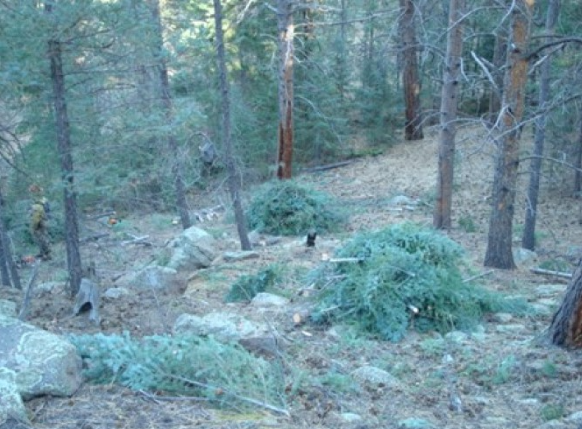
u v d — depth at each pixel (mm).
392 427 5094
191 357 5559
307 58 23328
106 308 9492
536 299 9828
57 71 9125
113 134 9594
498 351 7219
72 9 8383
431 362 7074
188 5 19734
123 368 5688
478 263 12180
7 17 8445
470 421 5379
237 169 18438
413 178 22375
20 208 13938
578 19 14430
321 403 5590
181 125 10086
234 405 5246
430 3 19734
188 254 12945
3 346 5352
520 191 18953
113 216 17906
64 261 14133
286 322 8602
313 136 26188
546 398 5875
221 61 13906
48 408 5023
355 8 28078
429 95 28797
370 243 9109
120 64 9680
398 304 8211
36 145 9945
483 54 22953
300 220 16500
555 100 11500
